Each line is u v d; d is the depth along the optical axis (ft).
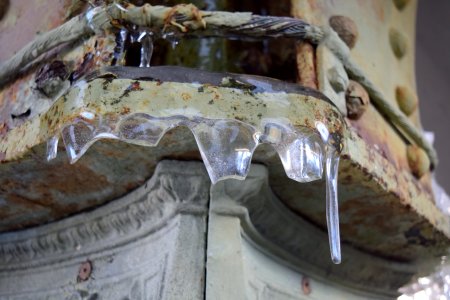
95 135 5.86
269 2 7.86
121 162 6.60
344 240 8.14
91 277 7.39
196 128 5.90
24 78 7.15
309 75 6.89
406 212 7.50
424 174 8.50
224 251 6.34
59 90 6.66
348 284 8.46
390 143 7.84
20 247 8.03
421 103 14.60
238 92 6.05
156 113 5.87
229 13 6.73
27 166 6.68
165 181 6.47
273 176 6.79
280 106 6.08
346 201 7.27
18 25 8.03
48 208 7.52
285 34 6.88
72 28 6.74
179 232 6.40
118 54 6.49
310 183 6.89
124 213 7.10
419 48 14.42
